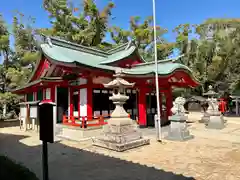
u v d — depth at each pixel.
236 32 28.34
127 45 16.98
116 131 7.79
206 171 5.25
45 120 4.40
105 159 6.52
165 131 12.35
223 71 30.64
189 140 9.43
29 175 4.50
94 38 30.59
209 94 15.55
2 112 25.84
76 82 13.52
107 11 30.25
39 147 8.80
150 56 34.47
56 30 29.09
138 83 13.87
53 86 14.57
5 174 4.57
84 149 8.02
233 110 31.27
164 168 5.54
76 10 30.31
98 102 13.23
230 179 4.67
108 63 13.99
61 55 12.38
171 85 16.88
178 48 35.03
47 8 29.02
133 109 15.79
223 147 7.98
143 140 8.32
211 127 13.61
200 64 31.78
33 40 27.66
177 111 9.70
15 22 26.41
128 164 5.94
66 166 5.94
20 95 23.92
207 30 32.91
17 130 14.91
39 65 16.16
